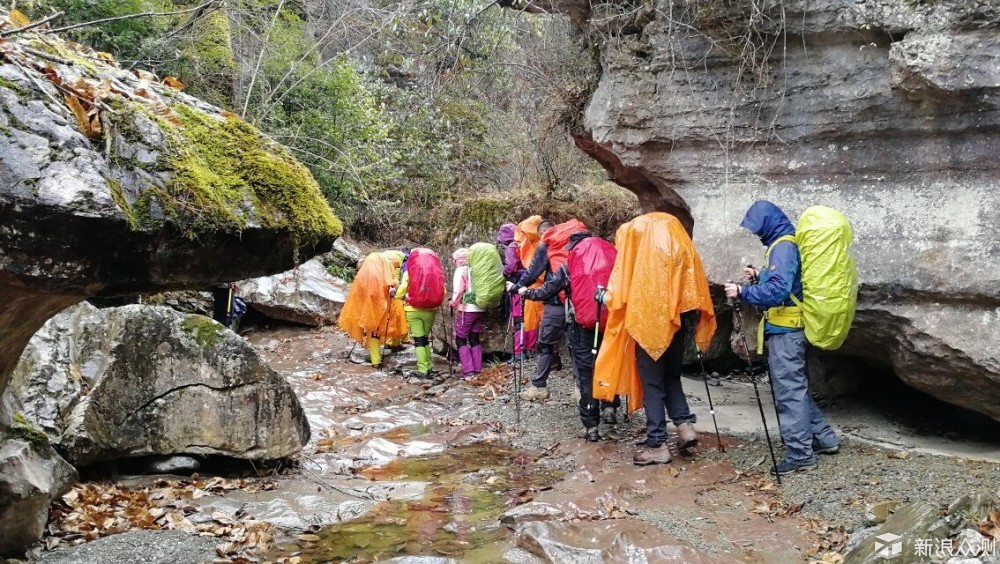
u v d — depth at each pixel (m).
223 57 12.81
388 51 15.01
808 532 4.32
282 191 2.73
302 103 14.05
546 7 7.99
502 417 7.87
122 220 2.22
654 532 4.29
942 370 5.36
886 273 5.49
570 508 4.85
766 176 6.38
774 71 6.16
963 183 5.27
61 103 2.32
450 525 4.73
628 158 7.22
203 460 5.50
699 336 5.77
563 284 6.55
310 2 14.83
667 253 5.52
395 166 16.27
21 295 2.58
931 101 5.18
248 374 5.54
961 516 3.96
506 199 11.76
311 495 5.23
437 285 9.79
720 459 5.75
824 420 5.52
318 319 12.41
